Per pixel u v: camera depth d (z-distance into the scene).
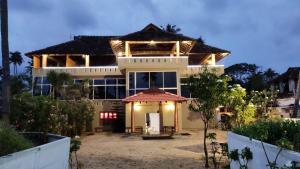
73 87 29.56
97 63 40.69
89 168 13.06
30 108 16.73
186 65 30.30
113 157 15.95
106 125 31.48
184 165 13.82
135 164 14.13
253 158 7.22
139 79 30.47
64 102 24.88
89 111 28.98
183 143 21.38
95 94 34.44
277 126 7.92
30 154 5.72
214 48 37.41
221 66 33.53
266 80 70.06
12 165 4.93
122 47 34.81
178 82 30.38
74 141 11.25
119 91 34.56
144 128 28.81
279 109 32.75
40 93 34.12
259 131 7.29
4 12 10.34
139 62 30.16
